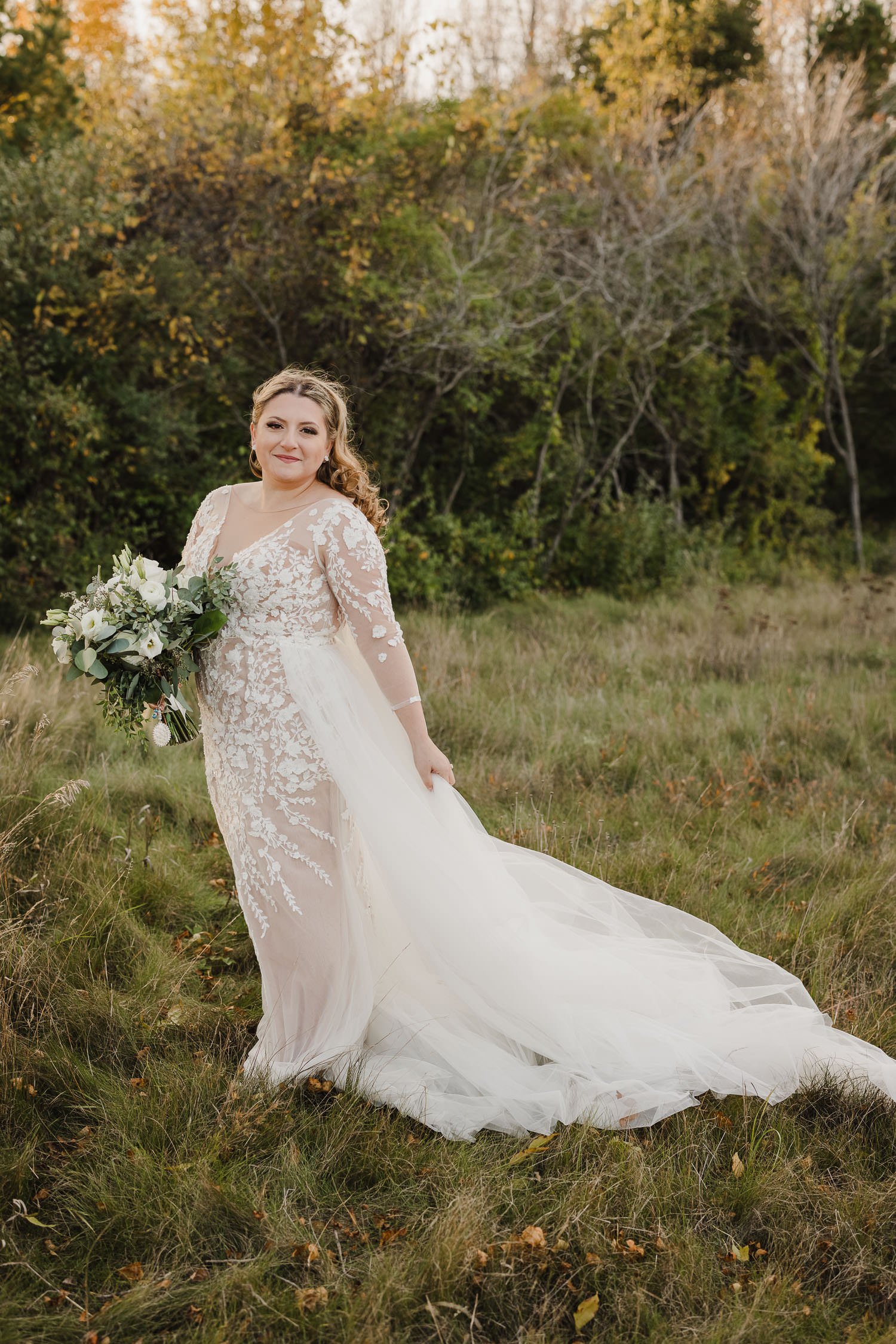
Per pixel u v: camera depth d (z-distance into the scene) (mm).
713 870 3975
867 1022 2961
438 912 2602
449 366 9555
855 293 14906
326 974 2635
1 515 7535
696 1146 2443
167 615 2496
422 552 9125
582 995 2838
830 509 16719
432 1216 2197
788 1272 2111
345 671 2652
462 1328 1923
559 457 11250
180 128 8406
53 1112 2475
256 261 8695
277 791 2586
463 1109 2529
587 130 11984
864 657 7734
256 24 8383
